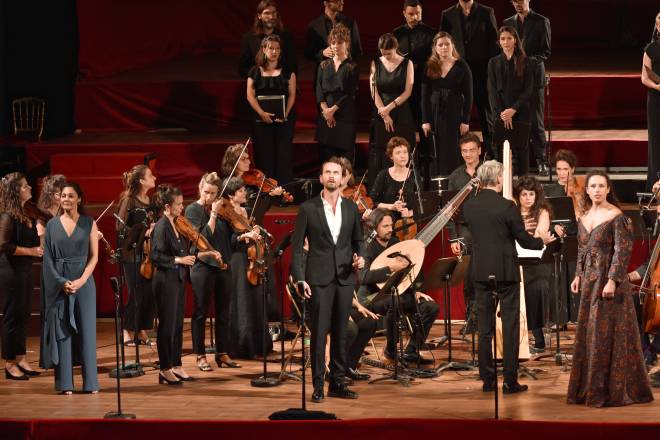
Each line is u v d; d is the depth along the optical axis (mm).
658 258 17953
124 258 22297
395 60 24656
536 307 20703
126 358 21656
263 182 22625
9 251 19812
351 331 18766
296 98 30453
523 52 24656
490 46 26125
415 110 25891
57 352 18359
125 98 31266
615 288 16625
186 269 20422
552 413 16375
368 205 22344
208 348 22141
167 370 18969
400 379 18750
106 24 33344
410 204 22219
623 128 29172
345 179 21562
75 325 18438
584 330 17016
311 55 26609
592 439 14156
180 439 14727
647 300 17766
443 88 24609
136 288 20438
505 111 24484
